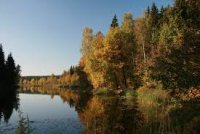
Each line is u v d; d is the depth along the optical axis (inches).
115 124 876.6
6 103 1801.2
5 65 3671.3
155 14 2466.8
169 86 535.5
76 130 856.3
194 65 507.5
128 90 1756.9
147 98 1273.4
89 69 2230.6
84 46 2689.5
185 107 670.5
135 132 723.4
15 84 3909.9
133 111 1094.4
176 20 695.7
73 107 1508.4
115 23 2684.5
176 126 584.1
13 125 973.8
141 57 1919.3
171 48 524.1
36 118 1136.2
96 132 791.1
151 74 565.6
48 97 2476.6
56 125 957.8
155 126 679.1
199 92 577.9
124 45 1915.6
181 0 661.9
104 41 1937.7
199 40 509.4
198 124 528.7
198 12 572.4
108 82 2032.5
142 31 2057.1
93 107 1389.0
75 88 4431.6
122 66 1877.5
